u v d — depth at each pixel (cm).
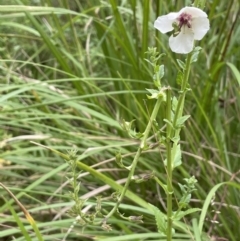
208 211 47
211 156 55
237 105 55
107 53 56
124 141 50
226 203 47
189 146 53
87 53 59
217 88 52
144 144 26
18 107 48
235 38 53
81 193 50
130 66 53
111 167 54
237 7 57
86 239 46
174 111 27
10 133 60
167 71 55
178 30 24
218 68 51
